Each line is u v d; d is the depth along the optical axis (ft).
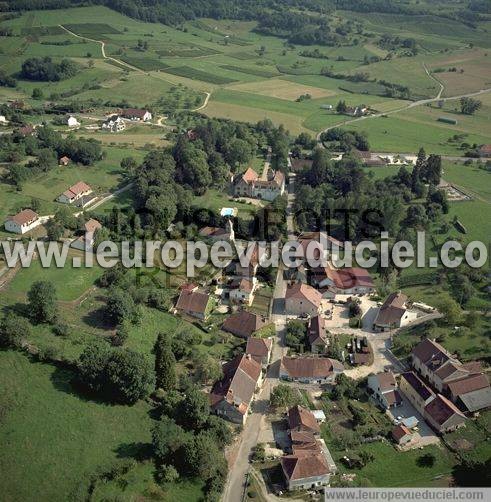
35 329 540.52
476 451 475.72
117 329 562.66
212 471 431.02
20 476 415.23
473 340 597.52
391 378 532.73
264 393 533.55
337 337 610.65
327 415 509.76
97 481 412.36
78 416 466.29
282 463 444.55
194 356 547.08
